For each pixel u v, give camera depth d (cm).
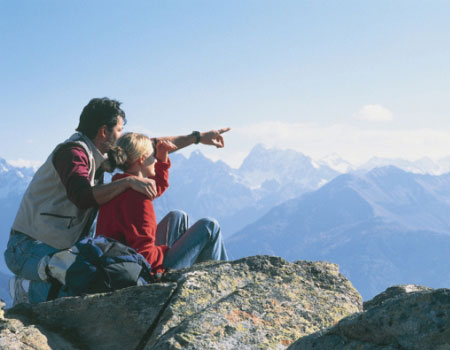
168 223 592
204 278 430
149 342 379
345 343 278
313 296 409
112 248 457
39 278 499
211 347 337
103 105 551
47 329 412
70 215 533
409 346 249
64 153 522
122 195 508
